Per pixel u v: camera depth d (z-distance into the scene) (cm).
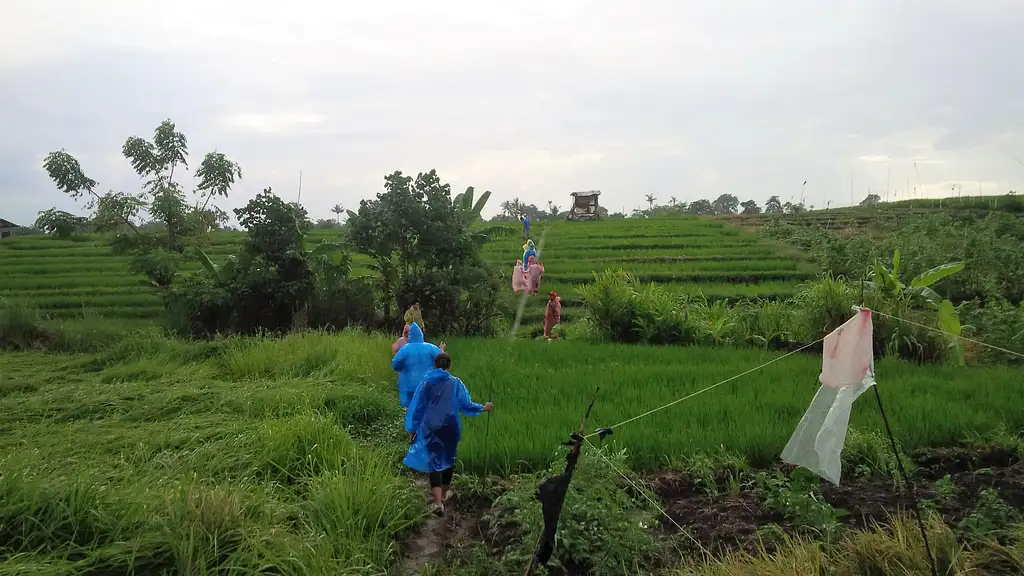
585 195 5034
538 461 759
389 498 635
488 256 3139
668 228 4153
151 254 1866
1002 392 973
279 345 1365
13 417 901
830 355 538
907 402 922
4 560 470
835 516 604
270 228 1747
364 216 1769
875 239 3428
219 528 517
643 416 867
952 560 478
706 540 595
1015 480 690
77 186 2023
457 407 695
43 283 2734
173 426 834
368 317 1789
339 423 879
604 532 564
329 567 507
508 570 541
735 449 772
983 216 4159
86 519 515
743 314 1612
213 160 2148
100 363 1362
